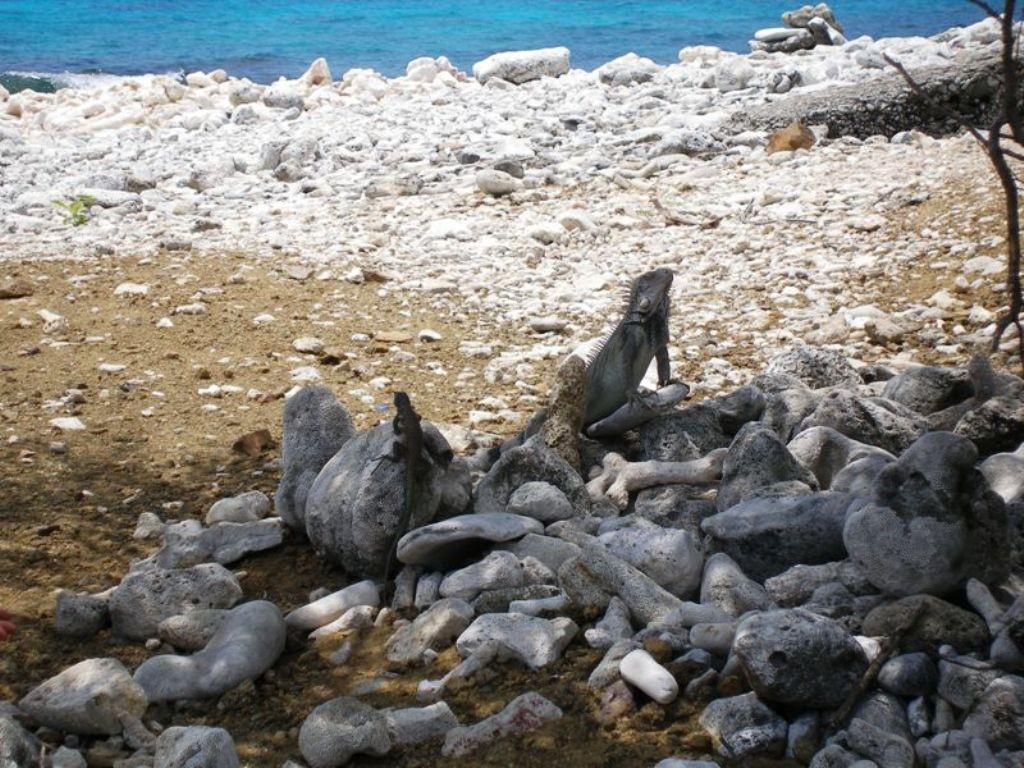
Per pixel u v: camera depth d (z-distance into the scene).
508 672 4.88
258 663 4.98
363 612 5.38
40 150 16.70
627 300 6.50
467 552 5.59
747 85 19.12
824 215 11.65
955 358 8.30
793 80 19.06
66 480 6.95
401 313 9.81
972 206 11.01
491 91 20.14
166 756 4.25
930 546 4.69
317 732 4.37
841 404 6.29
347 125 17.64
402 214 12.77
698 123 16.22
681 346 8.93
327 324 9.51
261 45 41.44
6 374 8.48
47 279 10.59
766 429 5.85
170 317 9.66
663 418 6.53
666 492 6.03
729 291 10.10
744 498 5.62
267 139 17.00
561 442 6.34
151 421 7.77
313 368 8.59
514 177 13.91
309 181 14.16
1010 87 3.23
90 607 5.44
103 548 6.21
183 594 5.45
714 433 6.50
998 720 4.16
